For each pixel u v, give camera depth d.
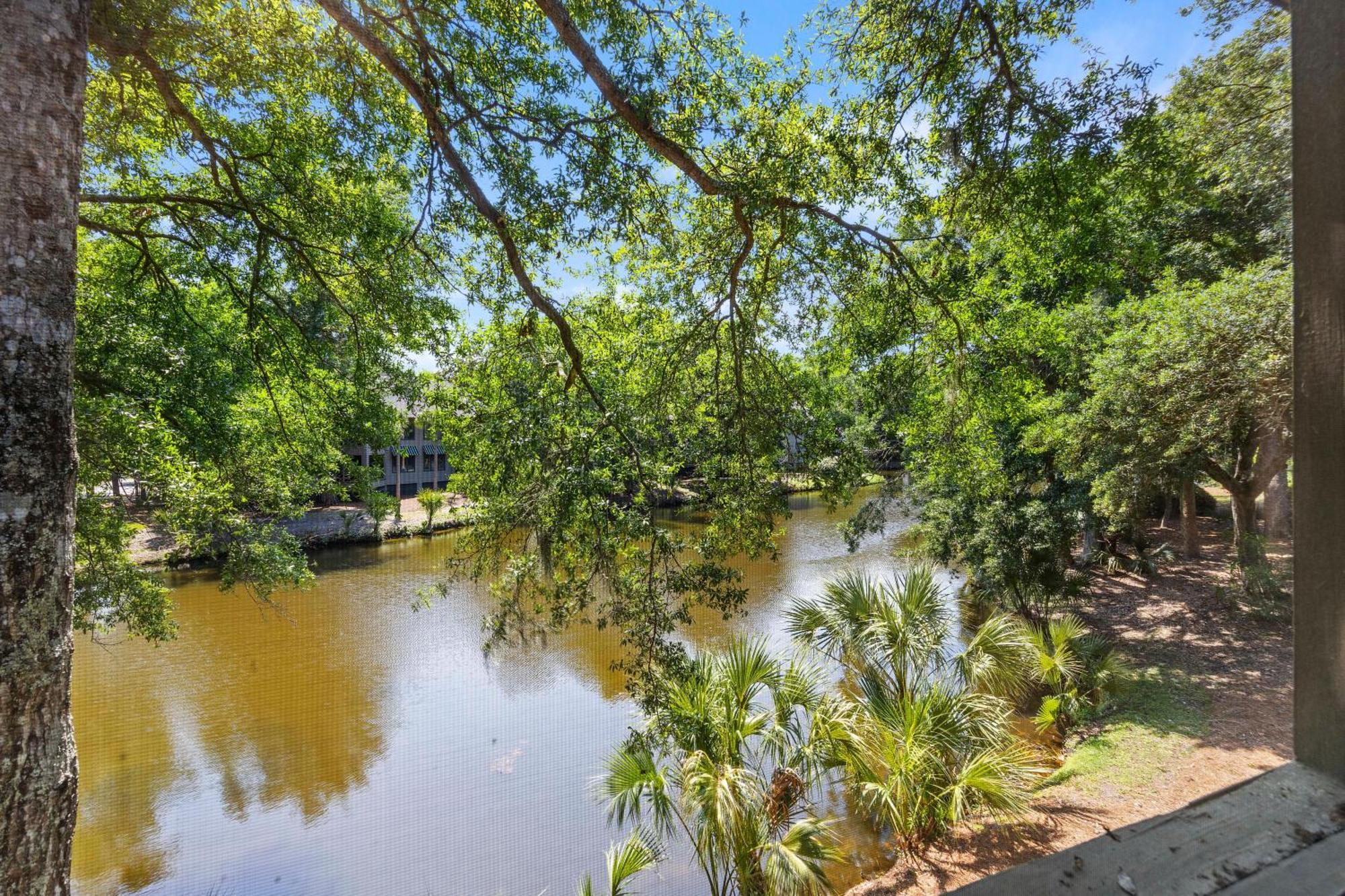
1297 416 0.78
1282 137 4.39
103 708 11.23
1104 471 9.68
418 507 28.94
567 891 6.50
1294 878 0.64
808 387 6.85
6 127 1.50
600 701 11.11
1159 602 11.42
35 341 1.55
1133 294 9.88
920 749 5.76
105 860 7.47
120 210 7.04
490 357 5.48
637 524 5.00
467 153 5.29
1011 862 5.14
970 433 7.71
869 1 4.47
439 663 12.98
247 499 9.12
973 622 12.45
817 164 4.78
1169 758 6.14
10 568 1.53
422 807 8.02
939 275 6.26
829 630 7.61
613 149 5.02
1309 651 0.78
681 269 6.02
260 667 12.88
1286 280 5.98
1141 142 4.04
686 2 4.42
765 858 5.04
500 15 4.74
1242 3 3.75
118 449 6.92
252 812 8.31
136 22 4.32
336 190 6.64
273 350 8.01
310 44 5.10
